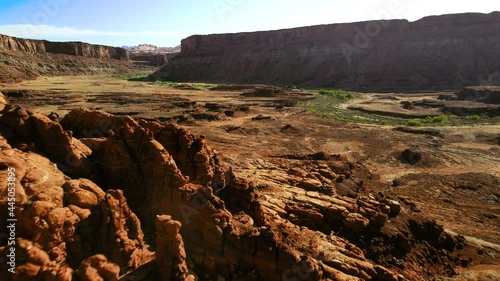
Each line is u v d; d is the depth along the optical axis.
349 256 15.09
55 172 11.89
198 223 12.98
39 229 9.31
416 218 21.09
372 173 34.38
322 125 58.38
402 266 17.50
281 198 19.95
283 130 52.47
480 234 23.00
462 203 28.30
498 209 27.53
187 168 16.80
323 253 14.24
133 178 14.05
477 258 19.81
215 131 48.94
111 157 14.05
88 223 10.60
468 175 34.47
